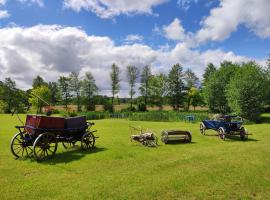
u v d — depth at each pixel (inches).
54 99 3710.6
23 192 298.0
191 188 311.9
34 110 2824.8
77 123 532.1
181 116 1695.4
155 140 674.8
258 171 379.6
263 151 526.9
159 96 3304.6
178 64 3316.9
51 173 374.3
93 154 502.9
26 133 478.9
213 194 296.0
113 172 378.0
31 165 418.0
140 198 282.7
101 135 818.8
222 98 2073.1
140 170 385.7
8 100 3161.9
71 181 336.5
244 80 1464.1
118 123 1401.3
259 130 954.1
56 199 278.1
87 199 278.5
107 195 289.0
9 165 417.4
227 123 733.3
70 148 568.1
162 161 442.9
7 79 3257.9
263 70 1561.3
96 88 3334.2
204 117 1584.6
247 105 1419.8
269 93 1536.7
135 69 3277.6
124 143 644.1
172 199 282.0
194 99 3208.7
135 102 3508.9
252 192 303.3
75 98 3361.2
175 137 676.1
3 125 1165.1
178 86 3316.9
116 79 3179.1
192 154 503.2
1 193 295.4
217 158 462.0
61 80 3351.4
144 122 1529.3
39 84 4298.7
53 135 468.1
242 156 477.1
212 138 756.0
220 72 2191.2
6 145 615.2
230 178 347.6
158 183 325.7
